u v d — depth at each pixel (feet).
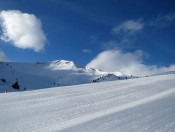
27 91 60.64
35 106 42.57
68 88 67.15
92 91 61.36
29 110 39.58
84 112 38.88
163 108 42.27
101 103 46.14
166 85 73.20
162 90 63.31
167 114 38.06
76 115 36.94
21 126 31.04
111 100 49.32
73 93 57.67
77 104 44.91
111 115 36.96
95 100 49.11
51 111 39.24
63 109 40.75
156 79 92.68
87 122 32.99
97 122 32.99
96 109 41.06
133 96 54.24
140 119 34.76
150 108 41.98
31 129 29.89
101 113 38.24
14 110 39.32
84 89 65.00
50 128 30.30
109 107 42.65
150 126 31.48
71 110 40.14
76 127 30.71
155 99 50.78
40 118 34.96
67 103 45.68
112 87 69.21
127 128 30.53
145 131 29.48
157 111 39.86
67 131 29.12
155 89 64.95
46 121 33.42
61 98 50.65
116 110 40.34
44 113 37.88
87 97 52.44
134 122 33.17
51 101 47.24
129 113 38.22
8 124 31.81
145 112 39.01
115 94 56.80
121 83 79.61
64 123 32.48
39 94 55.26
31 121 33.35
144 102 47.34
